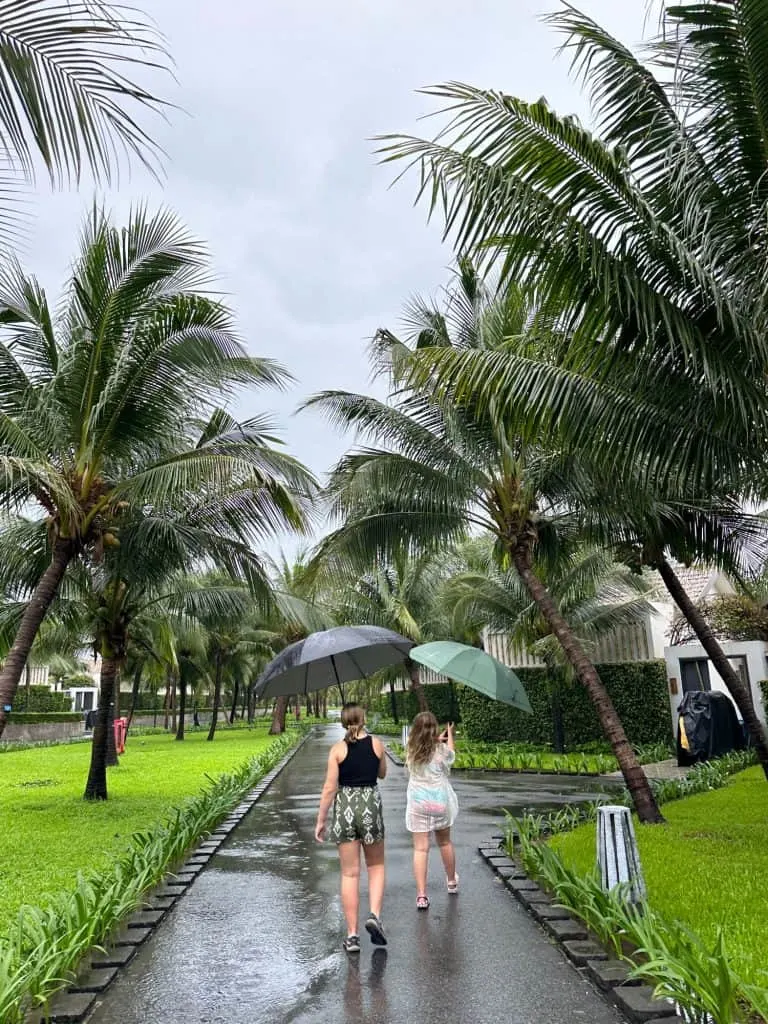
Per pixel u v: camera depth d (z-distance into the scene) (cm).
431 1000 420
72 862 811
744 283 637
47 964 430
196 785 1561
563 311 659
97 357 905
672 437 700
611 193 613
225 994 436
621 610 2036
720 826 912
